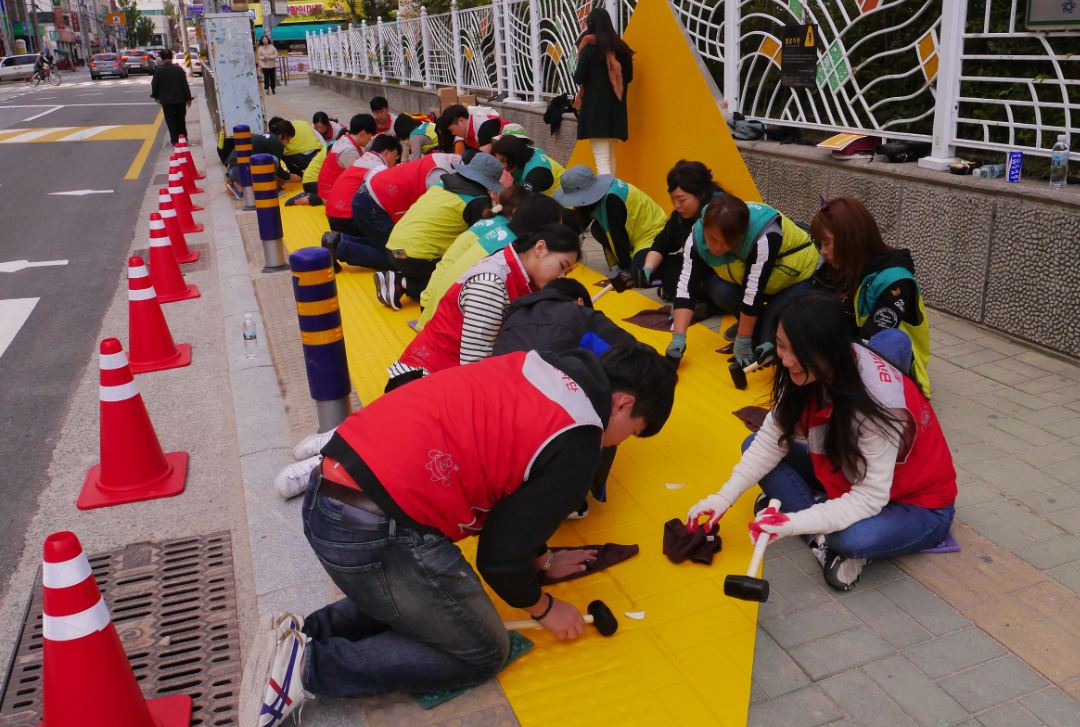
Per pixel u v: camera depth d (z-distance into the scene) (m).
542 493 2.04
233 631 2.67
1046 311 4.18
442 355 3.50
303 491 3.31
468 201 5.26
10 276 6.99
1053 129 4.23
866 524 2.55
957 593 2.57
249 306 5.78
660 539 2.94
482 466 2.04
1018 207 4.23
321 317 3.44
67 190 10.81
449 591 2.10
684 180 4.37
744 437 3.61
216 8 15.93
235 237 7.91
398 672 2.19
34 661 2.55
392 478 1.99
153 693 2.41
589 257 6.49
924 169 4.83
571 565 2.74
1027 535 2.82
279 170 10.26
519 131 7.12
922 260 4.88
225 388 4.51
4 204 9.97
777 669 2.33
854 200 3.39
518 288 3.31
